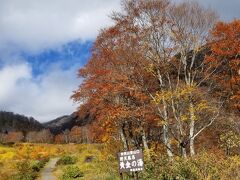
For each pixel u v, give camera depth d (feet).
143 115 74.64
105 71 74.02
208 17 75.66
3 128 479.00
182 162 57.82
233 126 84.23
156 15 71.97
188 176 55.98
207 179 52.47
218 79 87.15
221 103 86.33
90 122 87.81
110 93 74.43
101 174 81.30
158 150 82.38
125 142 80.84
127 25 73.05
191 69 78.79
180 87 73.31
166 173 59.36
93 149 178.81
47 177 120.37
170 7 72.64
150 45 72.08
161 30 72.13
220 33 84.48
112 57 73.56
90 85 76.43
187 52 74.28
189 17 73.61
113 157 83.25
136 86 72.79
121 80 73.97
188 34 73.87
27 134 426.10
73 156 165.48
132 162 50.16
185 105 72.90
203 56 83.61
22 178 114.01
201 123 80.02
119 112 73.41
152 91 76.38
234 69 93.91
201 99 75.87
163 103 71.36
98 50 77.30
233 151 75.25
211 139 88.22
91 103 79.20
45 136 402.11
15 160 181.57
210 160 55.01
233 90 92.22
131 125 82.17
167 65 72.79
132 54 72.02
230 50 87.30
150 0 71.61
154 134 85.66
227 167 54.13
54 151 238.89
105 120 78.59
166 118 70.03
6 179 112.27
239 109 90.43
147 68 71.87
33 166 138.92
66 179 103.60
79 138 316.40
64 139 382.01
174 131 75.36
